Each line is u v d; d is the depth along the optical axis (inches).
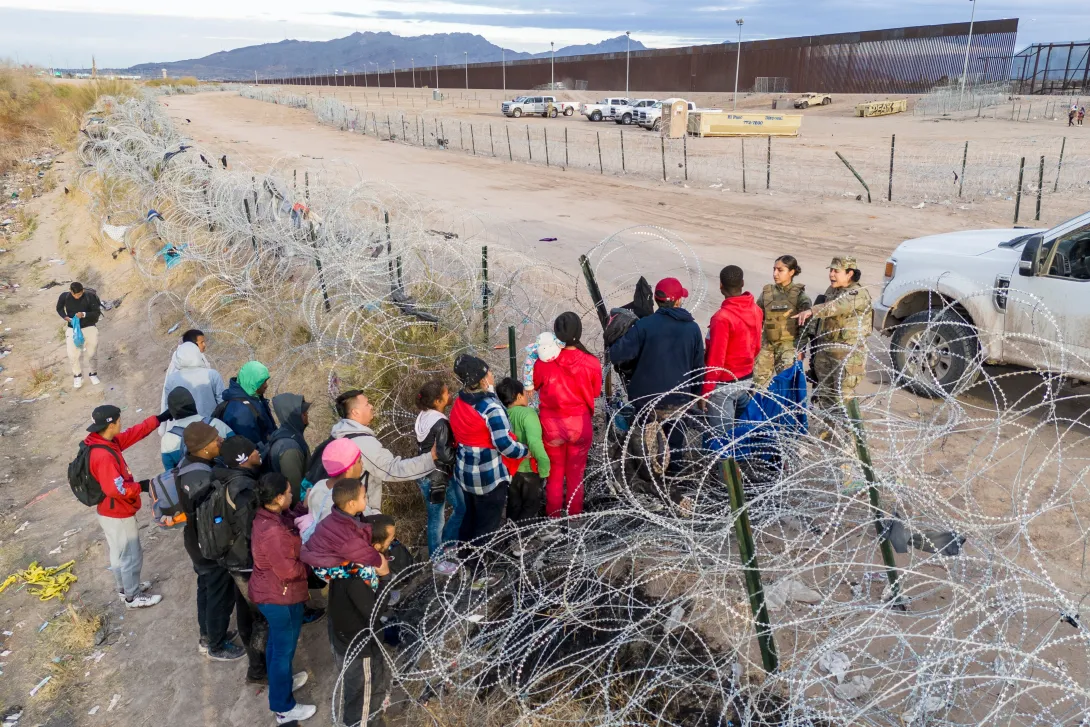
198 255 438.9
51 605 225.9
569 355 192.2
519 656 164.1
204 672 189.2
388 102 2967.5
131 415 359.6
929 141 1267.2
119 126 729.0
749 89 3287.4
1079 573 177.6
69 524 274.7
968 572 177.8
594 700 146.1
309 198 408.8
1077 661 152.2
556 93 3425.2
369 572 146.0
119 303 510.6
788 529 193.9
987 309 262.4
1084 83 2321.6
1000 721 138.3
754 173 937.5
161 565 237.5
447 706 155.0
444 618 171.6
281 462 182.1
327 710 169.2
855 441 158.2
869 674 151.5
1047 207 649.0
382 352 276.5
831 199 743.7
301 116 2001.7
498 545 193.6
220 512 163.6
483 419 182.5
